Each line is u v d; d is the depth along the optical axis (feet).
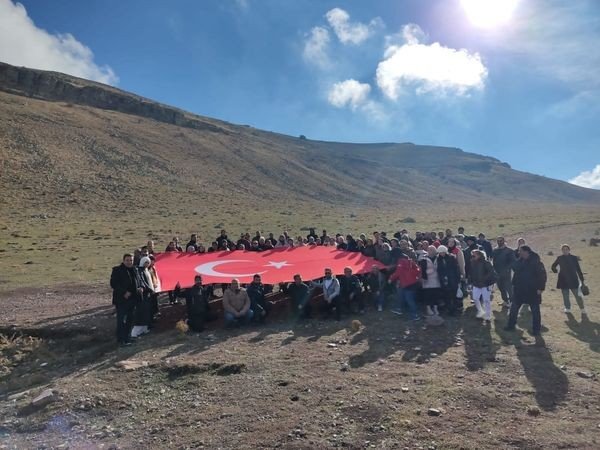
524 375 27.91
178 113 447.42
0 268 81.41
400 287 42.27
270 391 26.43
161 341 38.01
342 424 22.20
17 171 205.16
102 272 79.92
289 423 22.49
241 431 22.02
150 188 232.73
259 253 54.39
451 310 42.80
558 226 173.58
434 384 26.53
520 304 37.06
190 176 283.79
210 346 35.70
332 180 400.06
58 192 193.36
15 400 27.61
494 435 20.74
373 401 24.43
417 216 237.86
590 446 19.67
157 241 124.16
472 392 25.34
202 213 198.59
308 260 52.08
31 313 50.19
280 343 35.83
